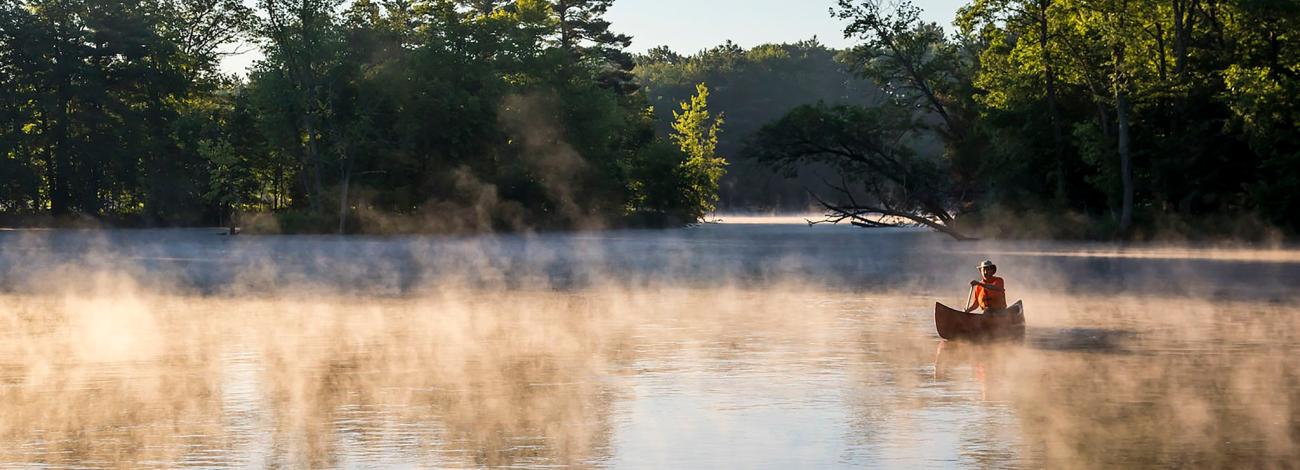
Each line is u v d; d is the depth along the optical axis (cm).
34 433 1739
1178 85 8719
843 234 11762
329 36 11900
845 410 1895
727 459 1558
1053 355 2548
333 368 2383
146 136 13775
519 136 13075
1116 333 2959
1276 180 8631
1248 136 8781
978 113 10831
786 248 8512
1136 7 9062
